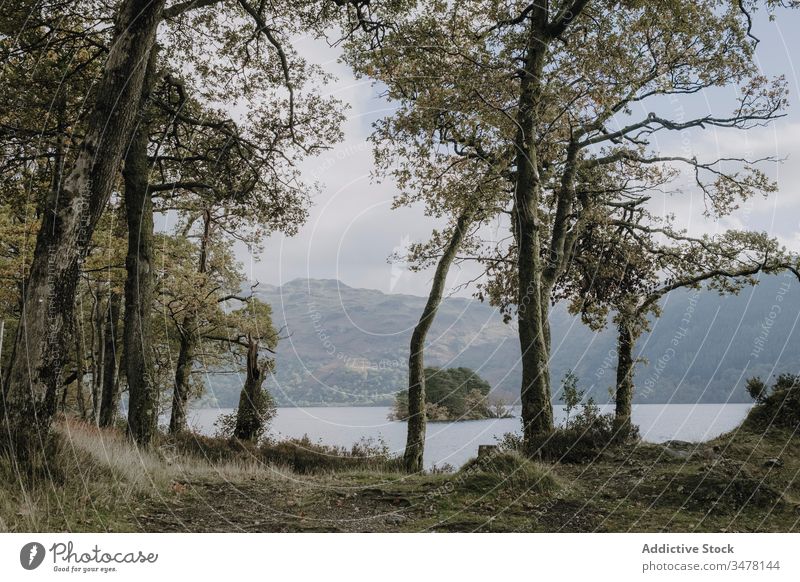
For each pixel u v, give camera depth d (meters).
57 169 14.69
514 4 18.17
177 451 14.12
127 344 15.29
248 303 29.86
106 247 21.42
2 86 15.27
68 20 16.38
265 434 20.16
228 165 19.28
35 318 8.62
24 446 7.97
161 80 17.69
